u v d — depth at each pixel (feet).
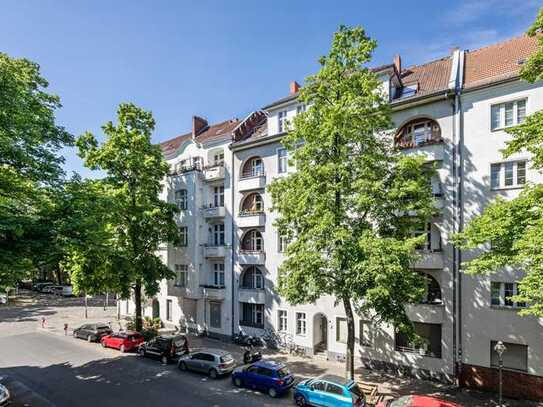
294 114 83.56
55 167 55.11
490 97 60.13
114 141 84.99
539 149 39.60
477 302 59.06
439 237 64.39
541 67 40.65
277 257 83.25
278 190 59.36
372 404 52.24
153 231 87.15
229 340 90.63
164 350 73.31
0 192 49.21
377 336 68.49
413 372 64.34
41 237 46.55
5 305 147.43
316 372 67.67
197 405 53.47
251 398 56.13
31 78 57.16
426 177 55.21
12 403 54.44
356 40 55.11
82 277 78.18
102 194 60.23
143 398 56.08
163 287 108.17
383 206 53.57
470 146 61.46
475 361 58.75
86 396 56.95
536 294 36.78
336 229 51.52
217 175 95.04
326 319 77.82
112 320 117.19
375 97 52.49
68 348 84.28
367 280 48.14
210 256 94.27
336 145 55.21
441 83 69.00
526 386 54.70
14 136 47.80
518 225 40.93
